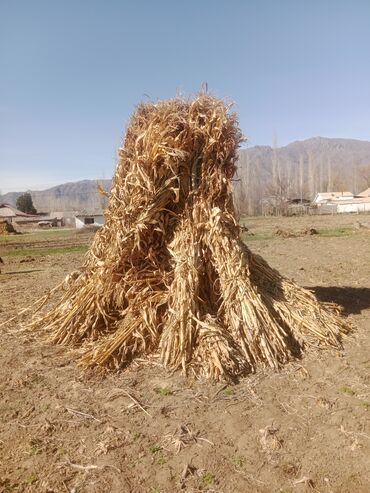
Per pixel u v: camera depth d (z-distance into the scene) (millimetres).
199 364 5027
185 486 3414
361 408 4344
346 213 58688
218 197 6047
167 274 5898
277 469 3562
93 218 63094
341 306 7289
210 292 5840
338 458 3674
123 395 4621
